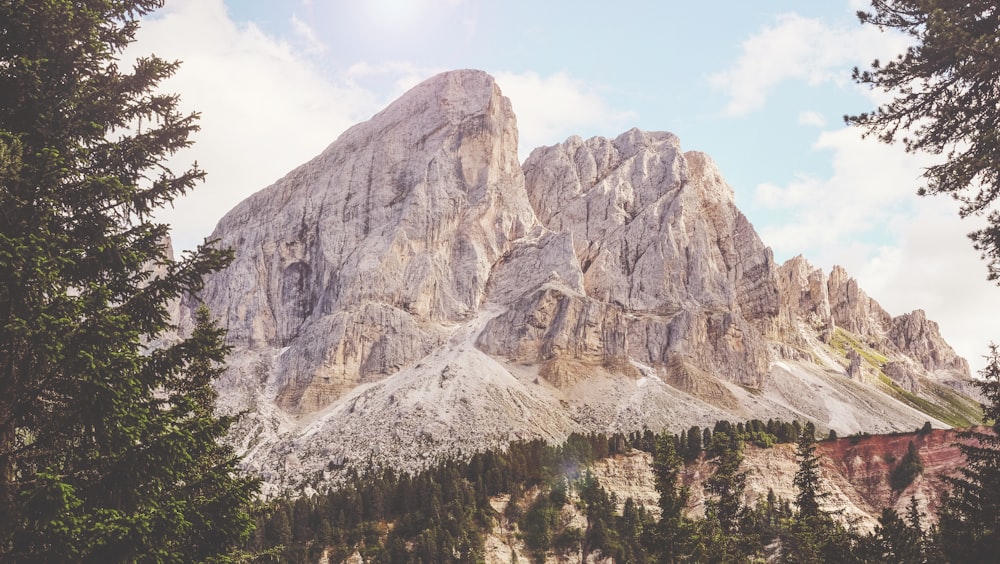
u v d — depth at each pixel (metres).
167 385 30.62
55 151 27.55
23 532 24.64
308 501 157.88
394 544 140.75
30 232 26.98
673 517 82.75
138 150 31.98
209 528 28.23
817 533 80.12
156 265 31.17
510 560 146.88
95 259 29.61
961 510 44.59
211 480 29.14
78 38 30.58
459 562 138.00
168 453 26.62
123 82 32.28
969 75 33.06
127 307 29.75
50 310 25.88
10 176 26.22
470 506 155.12
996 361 45.69
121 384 25.97
